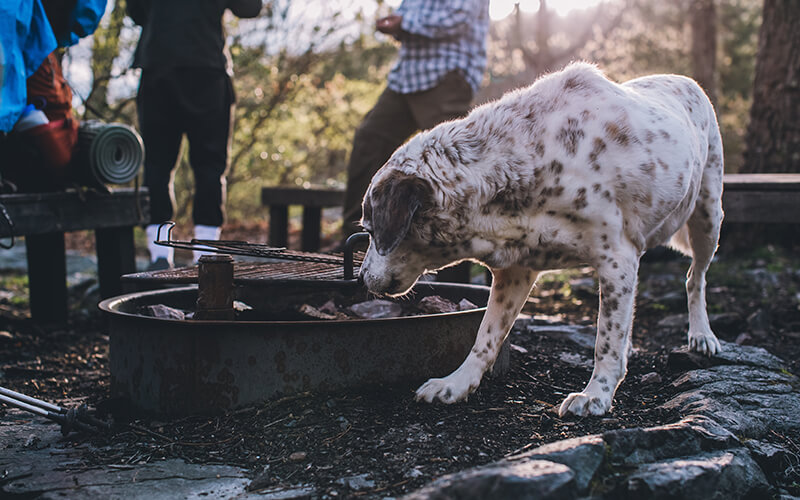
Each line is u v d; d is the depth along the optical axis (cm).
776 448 240
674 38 1884
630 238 258
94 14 399
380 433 241
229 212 1302
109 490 210
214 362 260
